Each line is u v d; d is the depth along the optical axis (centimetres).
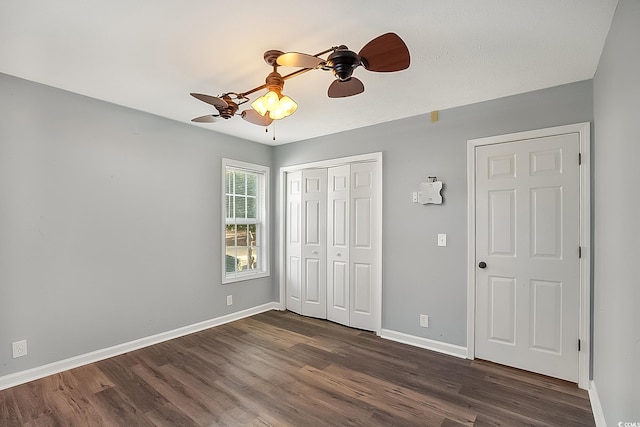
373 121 344
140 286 313
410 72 230
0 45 195
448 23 174
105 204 289
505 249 274
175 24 175
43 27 176
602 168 203
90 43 194
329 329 370
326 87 256
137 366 272
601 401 198
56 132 260
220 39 190
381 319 345
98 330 284
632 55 138
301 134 397
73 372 260
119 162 299
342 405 216
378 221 353
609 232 183
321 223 410
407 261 328
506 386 241
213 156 380
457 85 252
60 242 262
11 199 238
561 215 249
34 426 192
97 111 284
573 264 244
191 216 357
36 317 249
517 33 182
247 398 224
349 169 381
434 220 312
